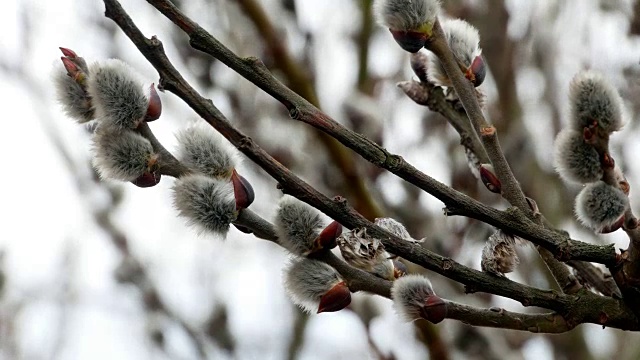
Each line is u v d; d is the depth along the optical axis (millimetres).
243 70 4672
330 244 4801
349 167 10156
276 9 11039
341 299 4766
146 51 4535
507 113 11430
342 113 10703
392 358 9312
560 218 10562
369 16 11711
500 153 5250
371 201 10211
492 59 11633
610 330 11344
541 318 5105
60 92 4852
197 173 4914
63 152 10719
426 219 10438
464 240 10406
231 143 4684
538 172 10875
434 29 5195
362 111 10609
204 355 10320
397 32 5160
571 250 4957
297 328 11234
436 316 4797
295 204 4836
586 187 4922
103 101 4730
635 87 10438
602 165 4879
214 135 4965
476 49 5395
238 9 10523
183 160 4949
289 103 4695
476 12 11758
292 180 4688
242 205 4758
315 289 4781
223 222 4816
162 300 10477
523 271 10305
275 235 4863
